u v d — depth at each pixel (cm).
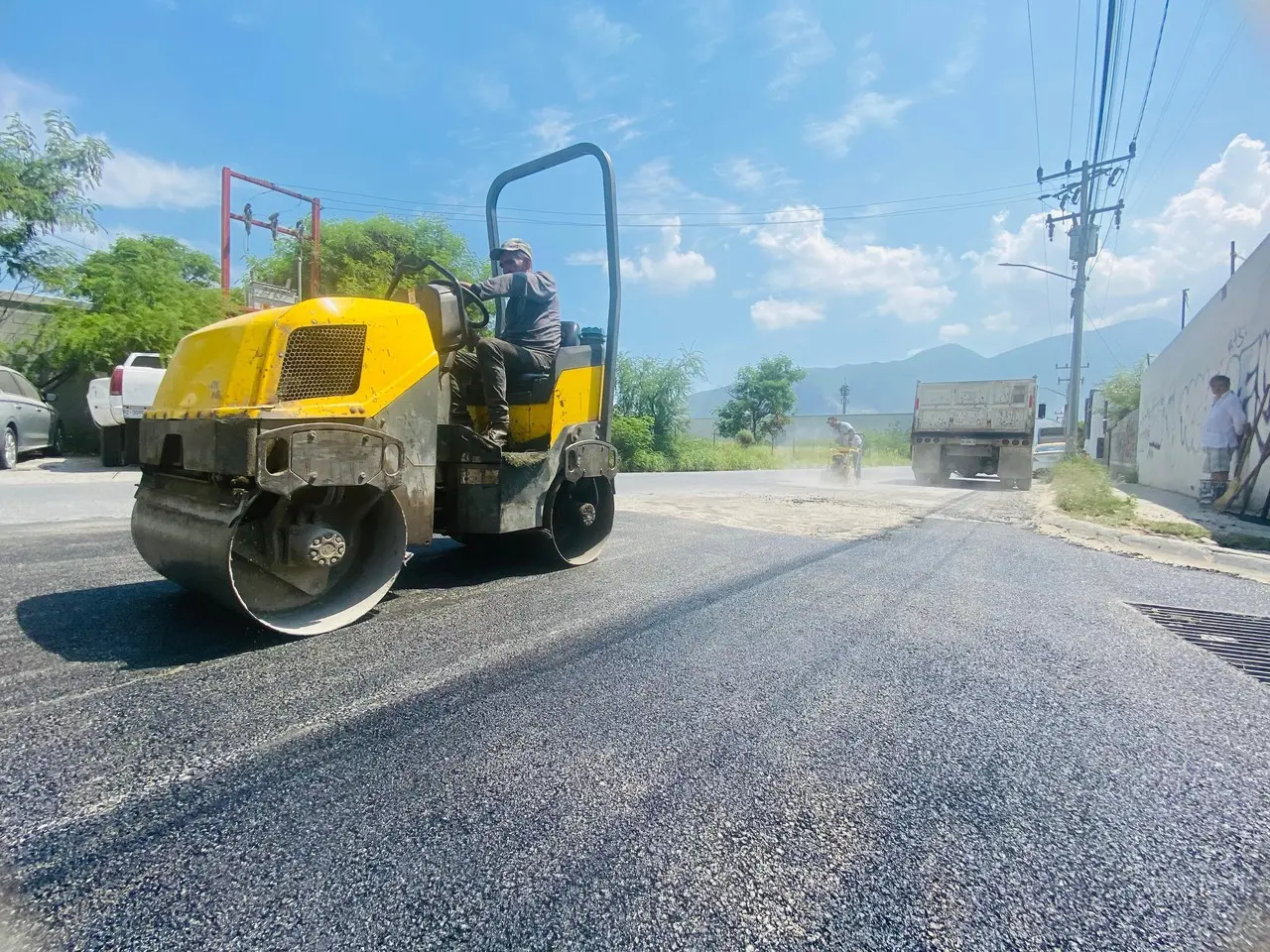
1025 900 129
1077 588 419
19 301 1198
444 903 124
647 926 120
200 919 118
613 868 135
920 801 164
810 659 266
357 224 1752
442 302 349
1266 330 817
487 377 377
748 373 4162
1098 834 153
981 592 396
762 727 204
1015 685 246
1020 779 177
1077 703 231
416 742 188
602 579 399
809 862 139
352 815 151
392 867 134
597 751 185
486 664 251
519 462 388
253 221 2184
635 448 2069
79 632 275
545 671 245
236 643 266
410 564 436
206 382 279
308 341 277
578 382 429
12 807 151
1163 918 125
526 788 164
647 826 150
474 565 435
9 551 429
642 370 2300
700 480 1412
